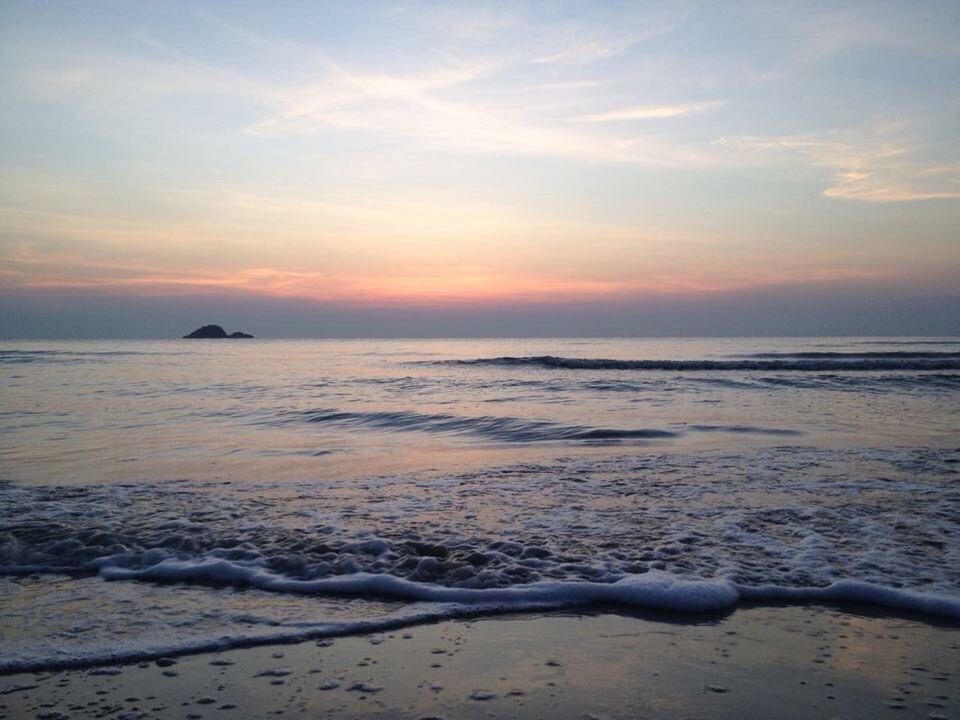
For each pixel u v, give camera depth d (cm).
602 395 1981
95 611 432
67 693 325
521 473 864
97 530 596
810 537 569
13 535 584
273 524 618
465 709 311
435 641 390
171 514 656
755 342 9712
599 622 418
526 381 2502
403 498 727
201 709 309
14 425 1427
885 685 332
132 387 2428
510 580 477
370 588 470
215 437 1259
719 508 671
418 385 2434
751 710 310
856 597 448
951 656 363
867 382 2266
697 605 436
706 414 1496
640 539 570
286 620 419
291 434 1303
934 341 8962
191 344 11562
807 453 983
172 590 473
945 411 1522
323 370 3453
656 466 898
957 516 632
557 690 330
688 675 346
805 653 371
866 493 728
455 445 1155
